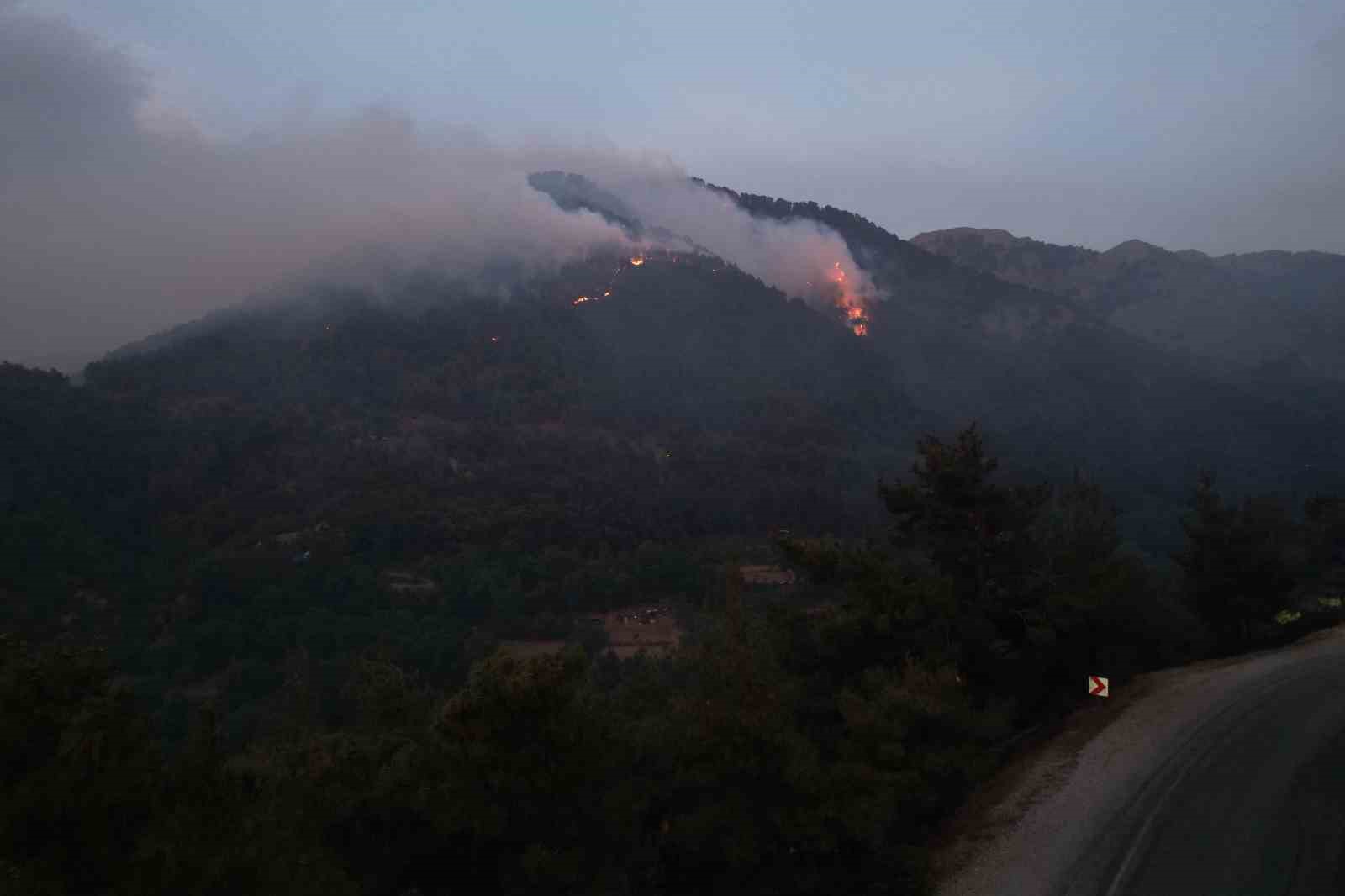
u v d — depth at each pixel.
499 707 7.09
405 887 7.28
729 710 8.34
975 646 13.54
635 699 10.80
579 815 7.36
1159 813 9.16
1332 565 26.53
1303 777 9.94
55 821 4.75
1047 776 10.94
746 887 8.20
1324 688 14.29
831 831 8.19
